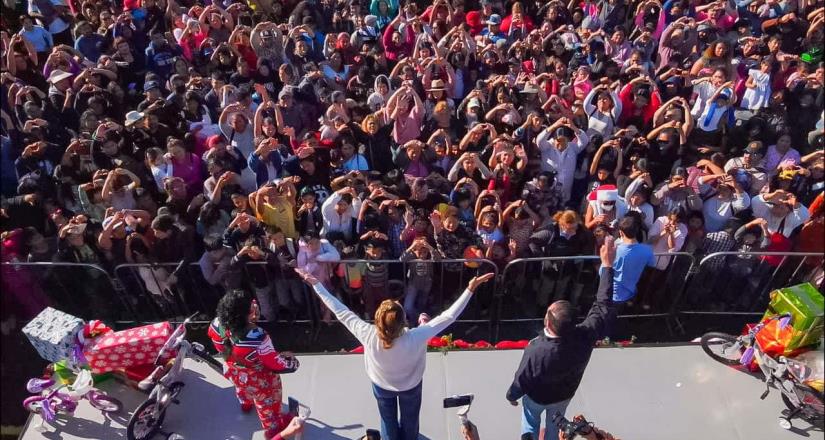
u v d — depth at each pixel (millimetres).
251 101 8789
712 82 8914
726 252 6172
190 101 8547
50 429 5281
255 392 4668
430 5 13359
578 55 10117
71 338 5117
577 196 8281
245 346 4352
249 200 6945
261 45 10250
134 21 11141
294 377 5840
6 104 8727
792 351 5125
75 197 7641
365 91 9648
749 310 7016
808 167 7094
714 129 8648
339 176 7566
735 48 10477
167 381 5039
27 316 6289
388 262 6293
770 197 6691
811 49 10445
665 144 8047
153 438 5180
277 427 4996
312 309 7027
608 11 11797
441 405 5523
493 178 7328
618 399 5547
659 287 6980
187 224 7031
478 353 6070
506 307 7203
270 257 6480
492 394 5629
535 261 6625
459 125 8977
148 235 6809
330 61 10281
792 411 5172
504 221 6945
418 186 6984
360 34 11461
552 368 4070
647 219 6945
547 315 4070
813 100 8742
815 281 6480
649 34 10641
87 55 10758
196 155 7926
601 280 4473
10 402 5637
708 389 5617
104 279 6840
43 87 10117
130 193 7238
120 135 8023
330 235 6879
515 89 8938
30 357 6055
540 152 7977
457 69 9891
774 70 9344
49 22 11625
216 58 10180
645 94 8820
